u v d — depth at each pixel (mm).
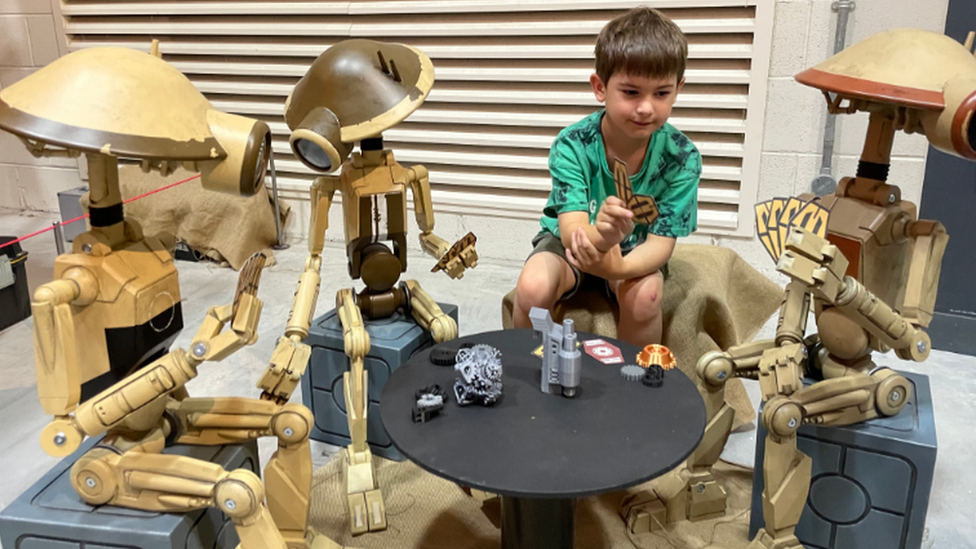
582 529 1567
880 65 1250
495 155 3066
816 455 1379
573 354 1295
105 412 1104
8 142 3826
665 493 1598
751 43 2611
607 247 1511
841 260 1240
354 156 1694
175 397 1365
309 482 1337
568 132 1766
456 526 1585
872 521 1373
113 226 1161
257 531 1157
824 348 1490
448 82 3047
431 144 3160
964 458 1781
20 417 2004
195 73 3414
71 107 998
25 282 2607
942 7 2355
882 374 1363
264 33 3234
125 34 3486
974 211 2162
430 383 1380
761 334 2502
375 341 1750
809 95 2605
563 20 2828
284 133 3381
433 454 1156
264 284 2945
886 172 1359
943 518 1584
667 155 1734
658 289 1742
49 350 1087
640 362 1413
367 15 3094
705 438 1531
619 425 1237
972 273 2225
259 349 2398
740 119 2711
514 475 1103
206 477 1150
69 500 1212
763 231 1330
